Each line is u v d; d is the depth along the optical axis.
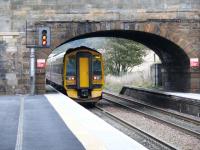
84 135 13.71
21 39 34.16
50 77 51.56
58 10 34.44
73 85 35.50
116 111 32.19
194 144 18.34
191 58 35.62
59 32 34.41
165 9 35.31
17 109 22.33
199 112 27.78
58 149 11.46
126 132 21.94
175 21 35.34
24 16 34.19
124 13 34.94
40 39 30.75
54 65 45.06
